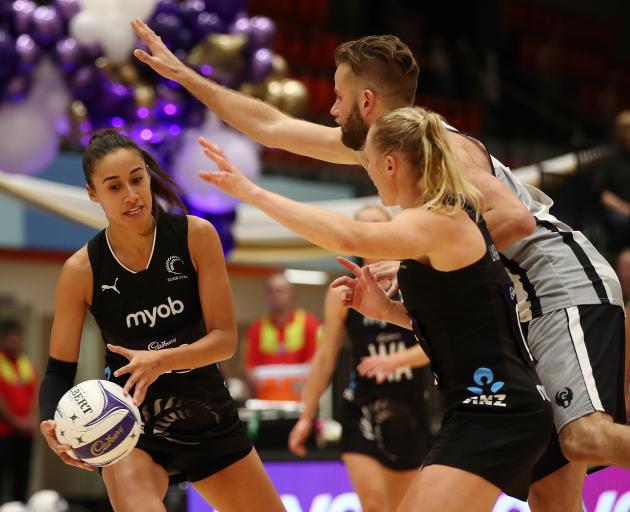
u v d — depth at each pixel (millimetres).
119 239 5891
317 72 24844
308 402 9484
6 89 11836
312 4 27266
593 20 34969
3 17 11945
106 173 5570
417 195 5379
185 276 5977
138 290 5926
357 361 9359
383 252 5008
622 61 34188
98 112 12523
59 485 19641
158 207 6145
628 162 13328
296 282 22797
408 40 27547
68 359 6055
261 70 13258
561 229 6434
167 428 6102
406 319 5996
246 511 6340
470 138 6141
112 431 5461
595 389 5980
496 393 5285
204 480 6305
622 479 9820
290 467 9539
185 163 12516
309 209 4961
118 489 5848
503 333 5344
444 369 5457
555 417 6078
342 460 9789
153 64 6988
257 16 25922
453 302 5293
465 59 28766
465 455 5219
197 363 5789
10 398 15234
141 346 6008
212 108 7125
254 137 7090
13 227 17469
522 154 25609
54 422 5512
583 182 12734
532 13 32906
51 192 13914
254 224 15031
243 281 21953
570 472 6250
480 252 5285
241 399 11539
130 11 12188
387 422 9227
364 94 6027
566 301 6203
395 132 5328
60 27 12133
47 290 19891
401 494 9352
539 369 6203
